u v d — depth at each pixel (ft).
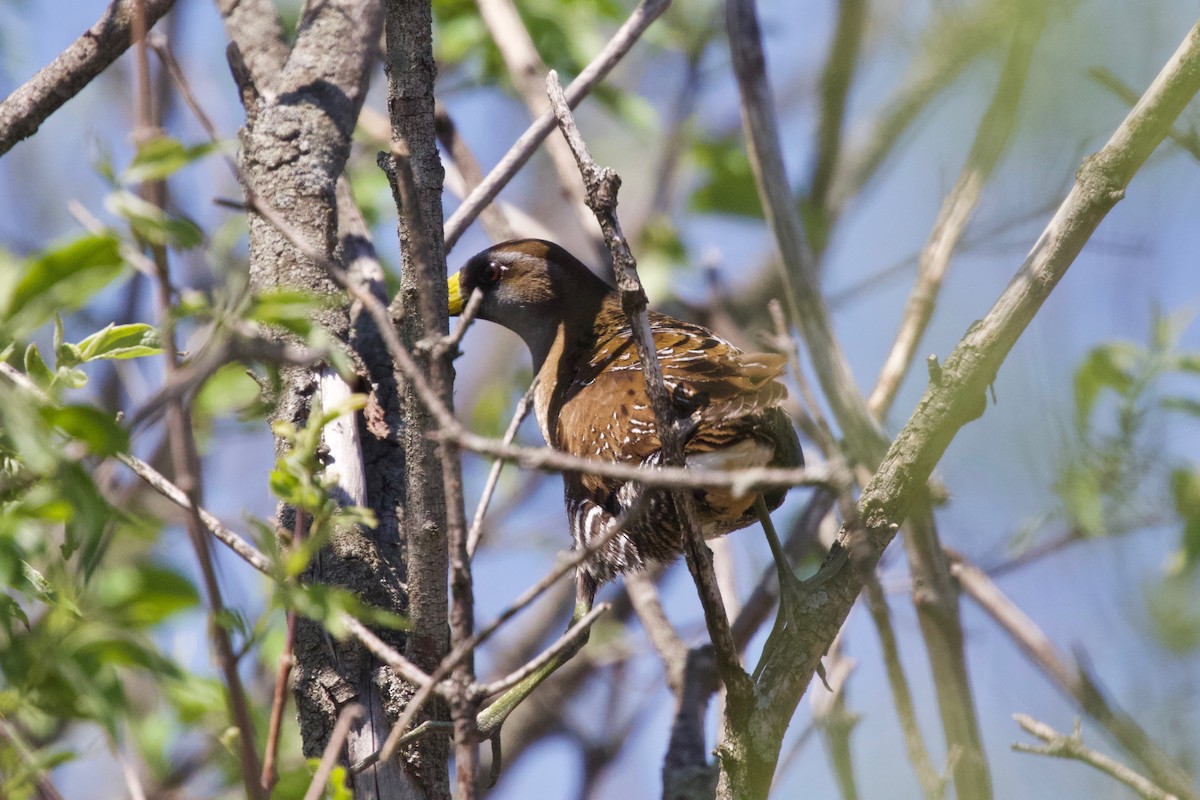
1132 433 26.61
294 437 17.81
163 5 24.57
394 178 20.36
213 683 17.54
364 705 20.25
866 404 23.30
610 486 25.89
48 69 24.43
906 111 34.12
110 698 16.01
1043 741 23.66
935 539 24.02
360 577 21.07
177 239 15.28
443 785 20.47
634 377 25.94
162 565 17.89
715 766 27.48
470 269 33.53
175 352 16.72
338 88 24.76
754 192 41.83
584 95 26.86
